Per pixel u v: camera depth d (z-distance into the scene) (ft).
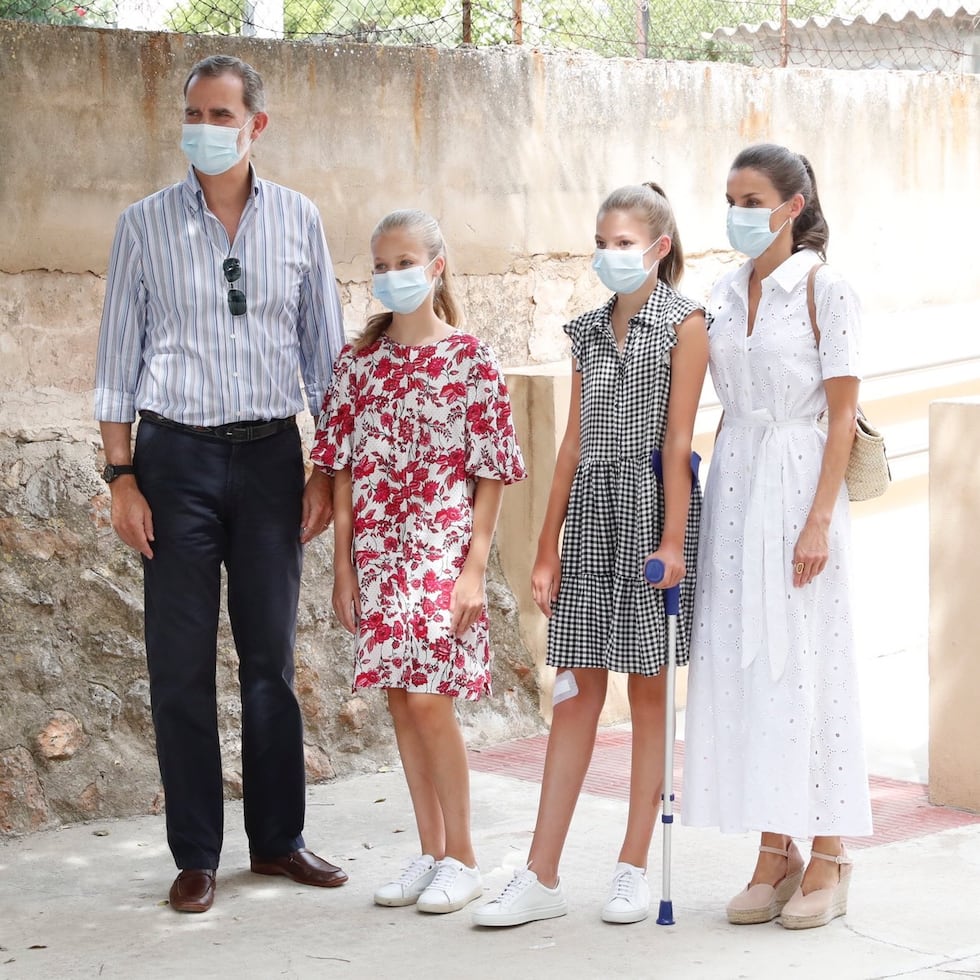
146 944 12.96
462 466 13.89
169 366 14.11
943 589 16.19
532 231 21.84
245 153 14.06
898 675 21.74
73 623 17.29
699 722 13.43
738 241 13.11
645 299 13.60
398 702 14.21
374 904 13.92
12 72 17.53
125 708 17.24
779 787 12.88
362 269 20.33
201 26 21.06
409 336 14.05
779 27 25.41
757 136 24.02
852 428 12.91
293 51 19.47
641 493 13.29
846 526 13.17
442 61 20.74
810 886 13.14
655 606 13.24
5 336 17.71
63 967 12.43
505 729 19.80
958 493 15.97
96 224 18.21
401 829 16.26
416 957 12.53
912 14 28.12
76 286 18.17
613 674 20.39
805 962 12.18
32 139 17.71
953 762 16.28
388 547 13.83
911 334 24.95
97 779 16.74
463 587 13.74
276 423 14.44
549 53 21.85
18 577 17.16
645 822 13.56
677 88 23.08
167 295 14.08
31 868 15.07
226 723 17.84
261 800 14.69
